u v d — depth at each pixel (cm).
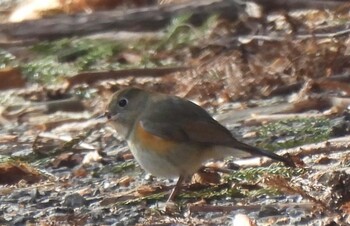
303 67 1476
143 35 1664
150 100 1100
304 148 1211
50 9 1792
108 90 1555
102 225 1038
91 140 1361
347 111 1343
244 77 1487
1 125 1502
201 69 1524
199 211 1039
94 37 1683
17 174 1216
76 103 1532
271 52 1510
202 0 1659
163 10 1675
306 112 1373
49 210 1093
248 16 1620
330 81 1438
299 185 1073
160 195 1105
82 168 1251
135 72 1569
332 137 1257
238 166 1171
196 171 1095
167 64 1600
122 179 1181
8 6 1906
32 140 1406
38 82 1609
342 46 1480
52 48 1667
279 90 1460
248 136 1306
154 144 1080
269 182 1070
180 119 1084
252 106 1427
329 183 1018
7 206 1113
